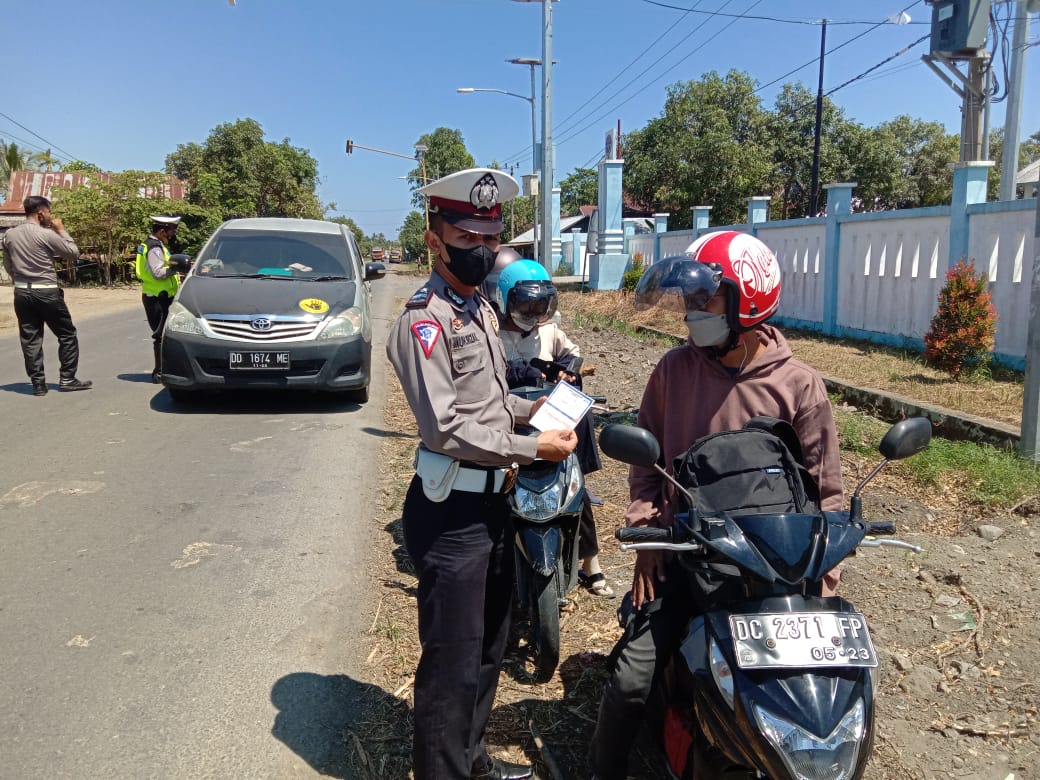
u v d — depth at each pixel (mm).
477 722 2582
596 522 4777
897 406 6754
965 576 3852
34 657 3260
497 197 2203
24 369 9812
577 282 25453
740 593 2176
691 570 2246
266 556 4277
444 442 2182
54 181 32438
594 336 12594
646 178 30875
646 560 2576
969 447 5426
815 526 2100
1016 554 4062
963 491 4891
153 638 3424
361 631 3547
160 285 8570
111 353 11141
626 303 14906
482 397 2311
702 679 2051
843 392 7465
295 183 42656
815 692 1865
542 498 3273
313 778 2621
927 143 35062
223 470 5730
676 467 2410
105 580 3961
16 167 38750
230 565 4156
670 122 30688
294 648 3377
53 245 7926
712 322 2385
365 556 4328
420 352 2180
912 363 8383
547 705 3086
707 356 2566
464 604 2316
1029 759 2691
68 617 3590
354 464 5965
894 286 9656
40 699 2980
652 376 2736
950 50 9680
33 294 7902
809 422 2510
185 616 3619
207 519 4785
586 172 49156
